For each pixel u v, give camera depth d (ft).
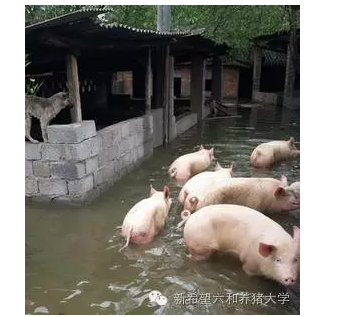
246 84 78.28
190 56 45.52
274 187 17.47
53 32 17.61
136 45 25.44
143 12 46.85
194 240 13.88
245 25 63.26
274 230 12.89
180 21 56.03
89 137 19.20
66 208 18.35
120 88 69.67
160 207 16.03
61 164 18.30
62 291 12.20
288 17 58.03
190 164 23.34
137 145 25.62
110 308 11.44
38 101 18.11
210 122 44.06
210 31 59.16
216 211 14.03
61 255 14.26
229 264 13.91
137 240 14.88
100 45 22.44
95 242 15.20
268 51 75.92
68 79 19.39
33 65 29.53
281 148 26.37
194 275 13.23
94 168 19.66
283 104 60.34
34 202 18.90
